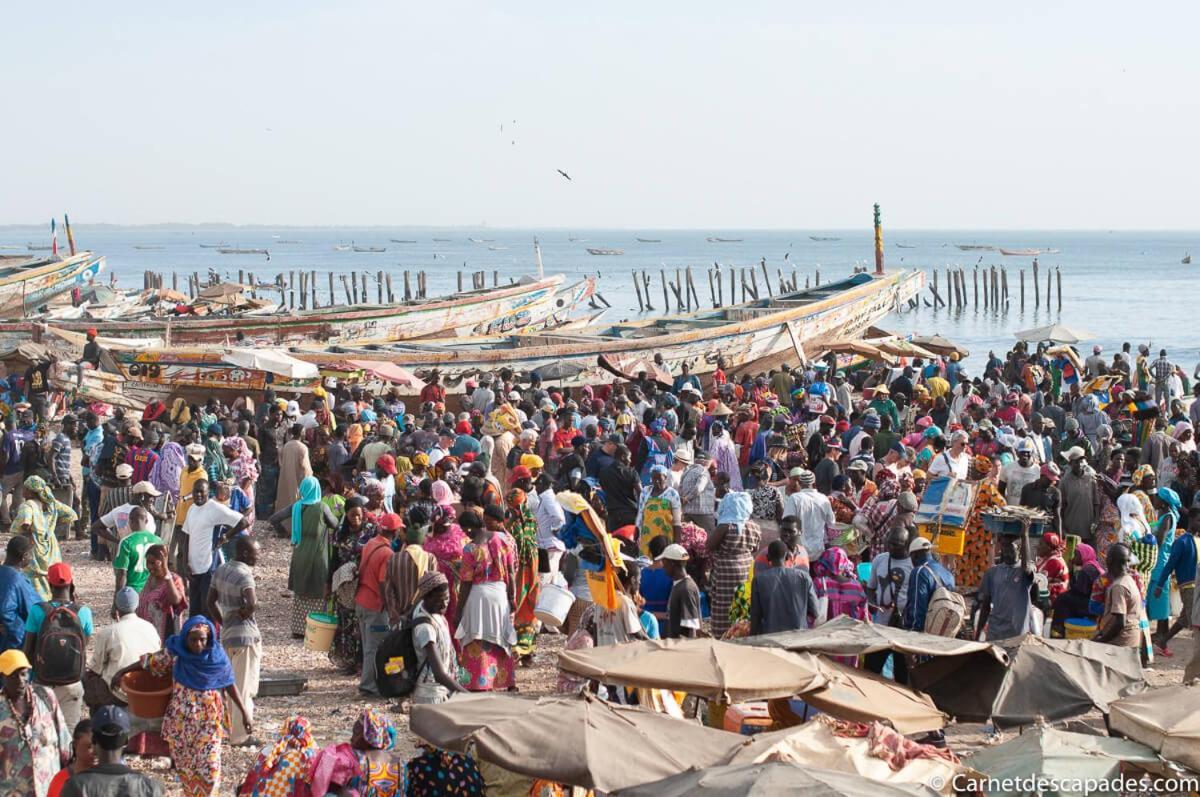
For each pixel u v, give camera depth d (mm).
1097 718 14977
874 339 42812
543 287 57219
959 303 111250
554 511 19156
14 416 30094
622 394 31484
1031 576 15898
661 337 42062
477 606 15234
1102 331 92312
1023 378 39156
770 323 45406
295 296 150500
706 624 19188
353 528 16812
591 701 10719
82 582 21656
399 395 37188
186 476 20312
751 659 11953
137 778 10031
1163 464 24922
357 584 16016
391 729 10695
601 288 164500
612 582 14586
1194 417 34188
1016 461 22844
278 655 17922
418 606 13914
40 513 17438
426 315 51062
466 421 26250
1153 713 10984
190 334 46125
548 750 9938
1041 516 16672
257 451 26359
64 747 11453
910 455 24172
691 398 30875
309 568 17156
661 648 12180
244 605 13977
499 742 10047
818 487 23422
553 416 27578
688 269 114312
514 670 16094
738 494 17219
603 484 21625
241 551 14195
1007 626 15719
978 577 20500
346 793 10266
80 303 69625
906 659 14109
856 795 8766
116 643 12883
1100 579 17219
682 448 21734
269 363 33250
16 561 13805
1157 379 41562
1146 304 123562
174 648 12078
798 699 12852
